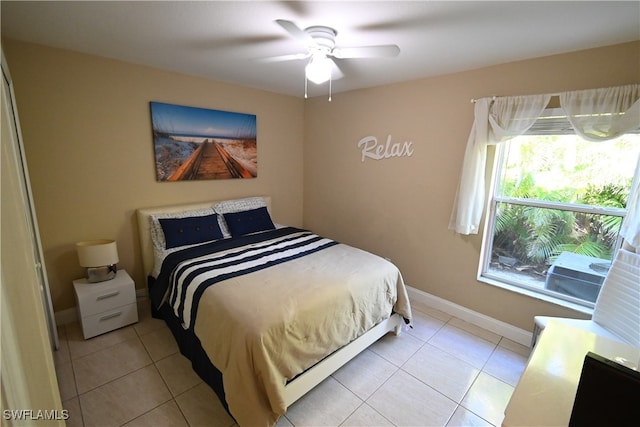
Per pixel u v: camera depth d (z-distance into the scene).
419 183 3.01
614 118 1.89
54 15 1.72
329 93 3.67
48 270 2.47
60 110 2.36
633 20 1.60
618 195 2.05
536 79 2.21
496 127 2.35
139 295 3.00
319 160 4.03
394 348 2.40
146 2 1.56
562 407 0.96
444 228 2.88
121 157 2.71
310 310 1.78
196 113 3.10
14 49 2.12
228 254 2.59
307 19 1.72
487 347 2.43
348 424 1.71
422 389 1.97
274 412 1.52
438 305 3.03
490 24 1.72
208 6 1.60
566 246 2.32
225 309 1.74
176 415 1.72
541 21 1.66
